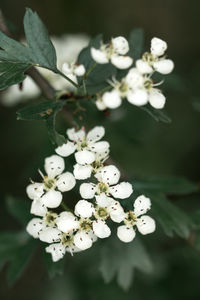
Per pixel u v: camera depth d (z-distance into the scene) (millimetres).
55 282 335
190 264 333
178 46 502
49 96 242
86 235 198
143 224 203
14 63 213
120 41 205
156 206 237
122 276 269
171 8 505
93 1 487
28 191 204
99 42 228
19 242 265
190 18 519
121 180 238
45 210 201
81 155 203
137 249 271
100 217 199
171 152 401
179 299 329
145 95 200
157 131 398
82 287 332
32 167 297
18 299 423
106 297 328
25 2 471
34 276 428
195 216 264
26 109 206
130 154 356
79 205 198
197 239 267
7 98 328
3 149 405
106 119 303
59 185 202
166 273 333
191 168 405
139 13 498
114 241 271
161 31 505
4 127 401
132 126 320
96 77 226
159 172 379
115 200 205
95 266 331
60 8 479
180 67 482
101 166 206
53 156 205
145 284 331
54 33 483
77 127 222
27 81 320
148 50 306
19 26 462
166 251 329
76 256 332
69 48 321
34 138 375
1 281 429
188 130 417
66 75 228
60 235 202
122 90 200
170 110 424
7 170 419
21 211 272
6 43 214
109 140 330
